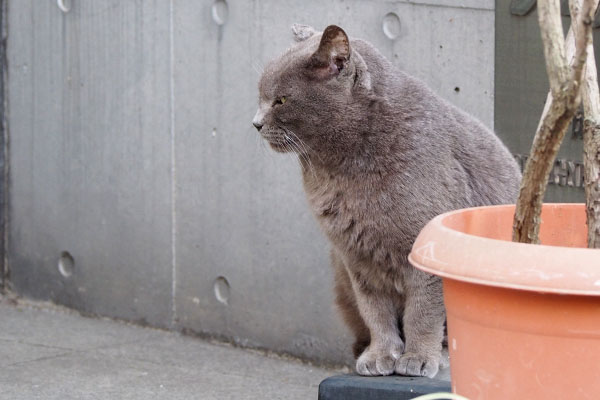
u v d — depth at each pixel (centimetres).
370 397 295
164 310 601
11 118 661
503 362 222
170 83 575
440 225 238
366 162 364
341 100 365
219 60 551
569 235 270
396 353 378
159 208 593
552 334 212
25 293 670
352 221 373
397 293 389
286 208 537
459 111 402
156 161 589
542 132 223
